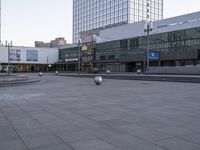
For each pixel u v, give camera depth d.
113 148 5.81
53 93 18.14
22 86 25.59
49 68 120.00
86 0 139.12
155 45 75.06
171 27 70.44
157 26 76.38
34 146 6.03
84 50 102.25
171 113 9.80
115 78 40.75
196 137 6.57
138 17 120.50
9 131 7.39
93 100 13.99
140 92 17.98
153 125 7.88
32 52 114.62
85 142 6.27
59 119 8.95
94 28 133.38
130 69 80.38
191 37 64.75
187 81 28.64
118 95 16.31
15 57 110.06
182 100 13.49
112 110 10.63
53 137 6.73
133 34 84.81
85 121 8.56
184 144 6.02
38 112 10.39
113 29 95.12
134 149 5.73
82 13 142.38
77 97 15.52
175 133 6.95
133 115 9.48
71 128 7.65
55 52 121.12
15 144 6.19
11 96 16.38
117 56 88.44
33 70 115.81
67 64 113.69
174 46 69.38
